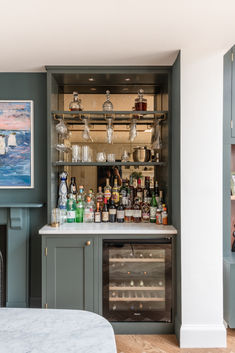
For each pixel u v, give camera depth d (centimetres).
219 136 229
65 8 171
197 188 229
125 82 291
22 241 280
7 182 285
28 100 286
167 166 266
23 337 95
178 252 238
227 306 248
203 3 167
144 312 245
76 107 279
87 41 214
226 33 204
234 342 234
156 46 224
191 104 229
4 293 279
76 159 278
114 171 297
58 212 261
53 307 243
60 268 243
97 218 279
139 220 280
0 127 285
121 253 244
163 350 223
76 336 96
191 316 228
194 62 227
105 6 169
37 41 214
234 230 296
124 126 299
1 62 257
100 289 243
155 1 164
